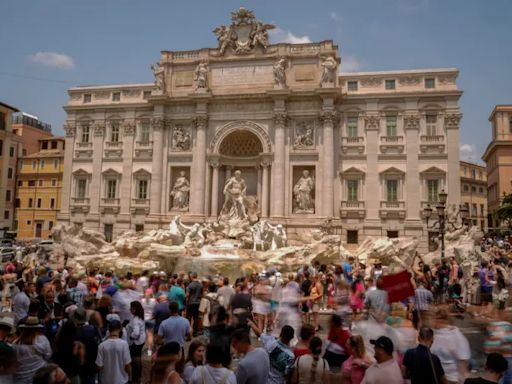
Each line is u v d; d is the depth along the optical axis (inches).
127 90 2233.0
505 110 3120.1
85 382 395.2
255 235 1651.1
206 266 1373.0
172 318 469.1
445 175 1871.3
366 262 1509.6
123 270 1422.2
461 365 386.9
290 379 344.5
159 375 312.0
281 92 1942.7
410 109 1925.4
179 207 2070.6
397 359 402.0
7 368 312.5
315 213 1921.8
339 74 2015.3
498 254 1535.4
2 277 853.8
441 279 967.0
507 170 3029.0
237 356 592.7
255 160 2068.2
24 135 3408.0
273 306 692.1
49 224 3154.5
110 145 2207.2
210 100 2041.1
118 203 2162.9
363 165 1945.1
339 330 422.3
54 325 484.4
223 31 2101.4
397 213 1889.8
